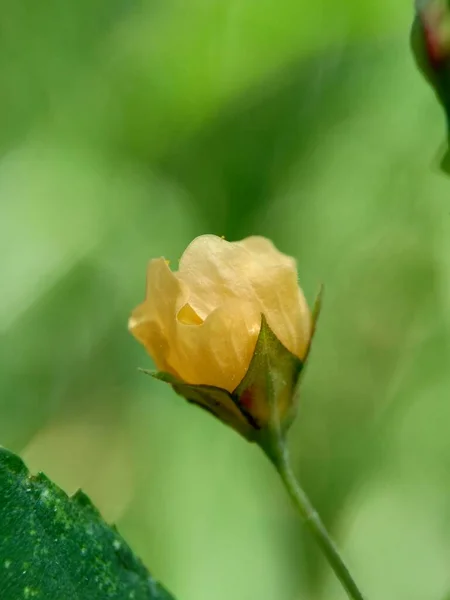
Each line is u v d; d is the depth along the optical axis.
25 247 0.20
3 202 0.20
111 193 0.20
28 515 0.13
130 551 0.13
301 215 0.19
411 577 0.19
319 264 0.20
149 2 0.18
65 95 0.20
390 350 0.20
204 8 0.17
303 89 0.18
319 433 0.20
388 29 0.17
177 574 0.18
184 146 0.19
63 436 0.20
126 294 0.20
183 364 0.13
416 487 0.19
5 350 0.20
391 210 0.19
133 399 0.20
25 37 0.20
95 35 0.19
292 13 0.17
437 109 0.19
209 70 0.17
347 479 0.19
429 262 0.20
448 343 0.20
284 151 0.19
